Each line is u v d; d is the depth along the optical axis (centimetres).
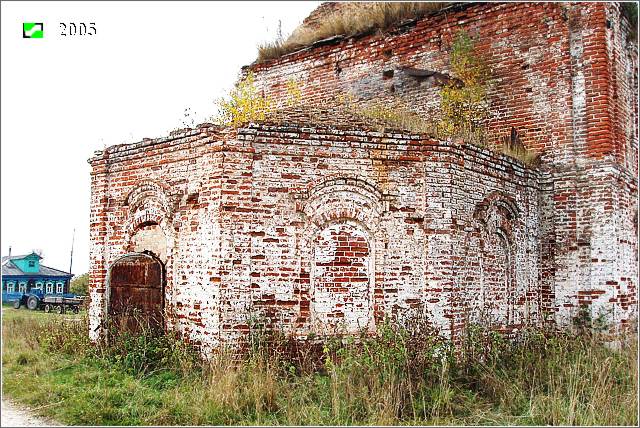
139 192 1150
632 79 1472
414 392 884
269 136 1026
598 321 1262
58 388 907
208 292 999
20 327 1459
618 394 930
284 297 1012
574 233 1317
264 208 1015
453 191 1080
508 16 1459
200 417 795
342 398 849
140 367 989
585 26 1349
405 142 1065
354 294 1036
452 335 1048
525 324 1283
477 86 1484
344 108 1391
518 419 842
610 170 1291
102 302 1186
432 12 1573
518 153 1355
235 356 972
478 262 1150
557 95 1372
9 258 2561
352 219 1049
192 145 1059
